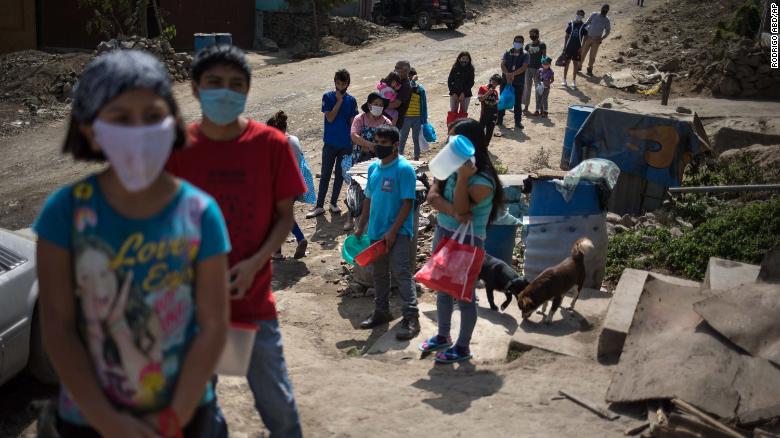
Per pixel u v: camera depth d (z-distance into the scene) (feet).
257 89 64.18
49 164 47.09
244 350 9.84
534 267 23.41
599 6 105.40
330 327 22.44
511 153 44.45
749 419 13.46
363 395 16.20
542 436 14.01
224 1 91.09
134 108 6.77
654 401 14.58
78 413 7.45
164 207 7.10
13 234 18.74
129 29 78.59
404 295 20.81
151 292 7.09
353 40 92.48
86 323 7.15
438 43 86.69
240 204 10.57
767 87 55.11
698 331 15.98
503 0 110.83
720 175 35.81
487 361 18.20
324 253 30.17
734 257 25.93
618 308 18.42
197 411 8.02
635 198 33.63
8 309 16.58
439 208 17.20
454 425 14.65
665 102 37.11
